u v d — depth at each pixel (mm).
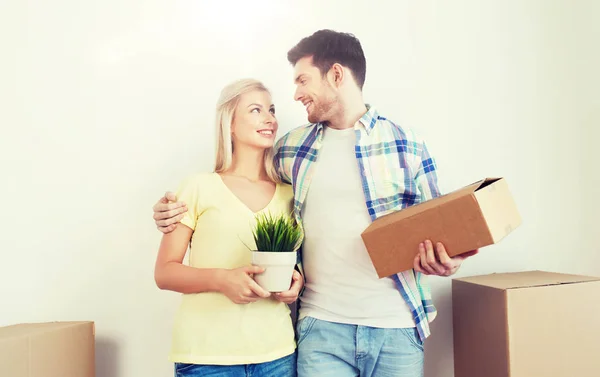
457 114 1532
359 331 1094
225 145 1193
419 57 1519
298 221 1176
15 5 1416
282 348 1101
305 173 1191
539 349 1193
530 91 1584
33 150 1403
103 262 1397
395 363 1085
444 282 1471
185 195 1143
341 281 1123
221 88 1436
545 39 1600
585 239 1586
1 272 1376
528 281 1299
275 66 1444
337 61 1219
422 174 1178
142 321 1393
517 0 1589
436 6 1540
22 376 1049
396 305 1108
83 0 1430
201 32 1442
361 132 1183
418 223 963
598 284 1261
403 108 1501
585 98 1609
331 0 1483
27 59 1412
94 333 1323
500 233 939
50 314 1377
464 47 1549
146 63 1431
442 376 1457
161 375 1387
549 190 1578
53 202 1398
